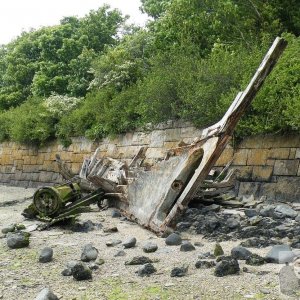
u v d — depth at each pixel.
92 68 21.86
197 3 16.75
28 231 8.45
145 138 16.41
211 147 7.41
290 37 12.68
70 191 10.01
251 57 12.79
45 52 31.22
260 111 11.60
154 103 14.64
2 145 25.78
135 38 21.41
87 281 4.89
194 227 7.90
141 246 6.75
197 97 12.88
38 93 27.98
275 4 15.50
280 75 10.97
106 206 11.45
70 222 8.91
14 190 20.53
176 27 18.34
